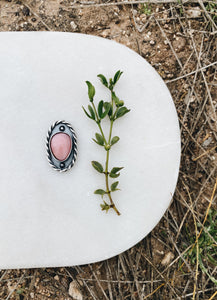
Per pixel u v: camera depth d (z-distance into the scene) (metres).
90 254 0.22
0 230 0.22
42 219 0.22
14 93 0.22
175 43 0.26
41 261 0.22
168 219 0.26
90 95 0.20
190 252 0.25
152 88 0.22
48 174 0.22
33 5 0.26
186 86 0.26
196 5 0.26
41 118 0.22
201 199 0.26
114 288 0.25
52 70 0.22
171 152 0.22
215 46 0.26
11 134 0.22
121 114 0.21
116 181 0.22
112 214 0.22
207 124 0.26
